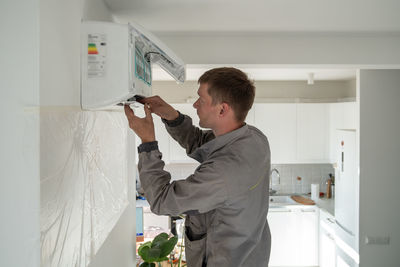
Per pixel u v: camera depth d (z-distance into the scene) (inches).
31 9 26.6
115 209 55.2
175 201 37.7
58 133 30.5
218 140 43.8
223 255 43.5
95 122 42.4
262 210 45.8
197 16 64.9
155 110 50.4
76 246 35.2
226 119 44.2
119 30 36.1
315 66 86.4
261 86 177.3
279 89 177.3
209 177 38.5
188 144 56.3
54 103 29.8
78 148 35.8
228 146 42.6
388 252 117.7
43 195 27.4
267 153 45.6
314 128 165.3
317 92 177.8
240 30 76.4
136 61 37.9
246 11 62.1
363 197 117.4
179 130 54.6
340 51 83.7
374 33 80.3
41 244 27.0
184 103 163.0
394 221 117.6
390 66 86.6
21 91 26.7
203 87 43.9
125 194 65.2
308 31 77.9
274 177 180.7
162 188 38.3
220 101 43.1
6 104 26.9
